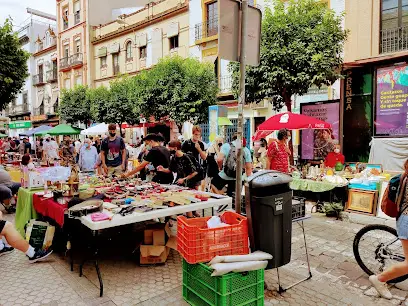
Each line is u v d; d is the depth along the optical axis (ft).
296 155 43.16
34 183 17.30
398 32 34.60
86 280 12.22
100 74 85.51
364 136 34.50
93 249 12.34
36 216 16.31
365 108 34.32
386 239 12.05
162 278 12.34
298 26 30.14
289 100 32.86
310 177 22.86
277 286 11.51
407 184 9.73
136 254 14.65
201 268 9.64
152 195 14.37
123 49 77.77
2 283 12.08
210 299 9.38
